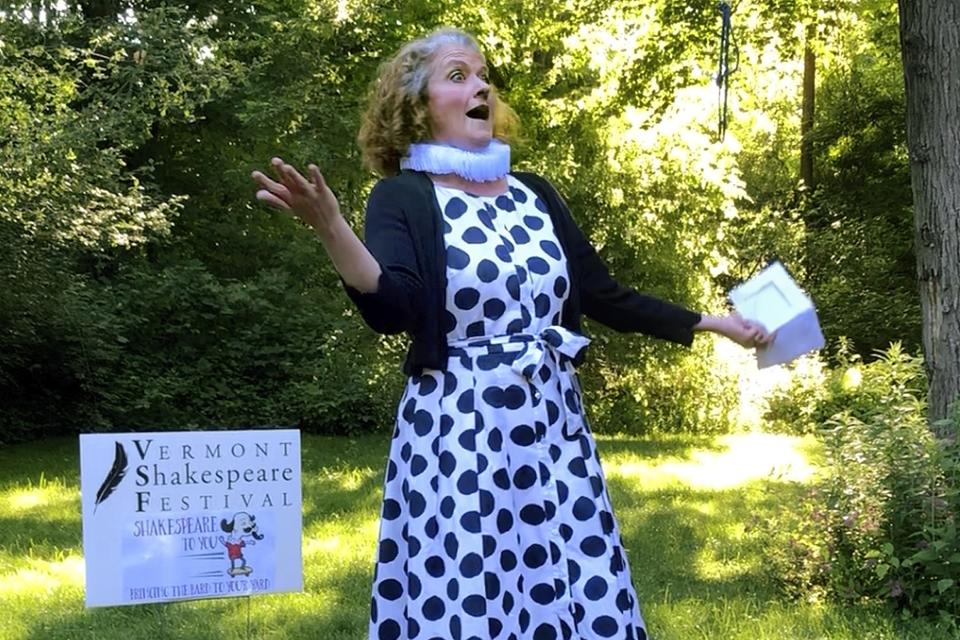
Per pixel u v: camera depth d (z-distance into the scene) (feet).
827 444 15.62
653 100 37.70
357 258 5.34
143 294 38.50
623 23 37.50
